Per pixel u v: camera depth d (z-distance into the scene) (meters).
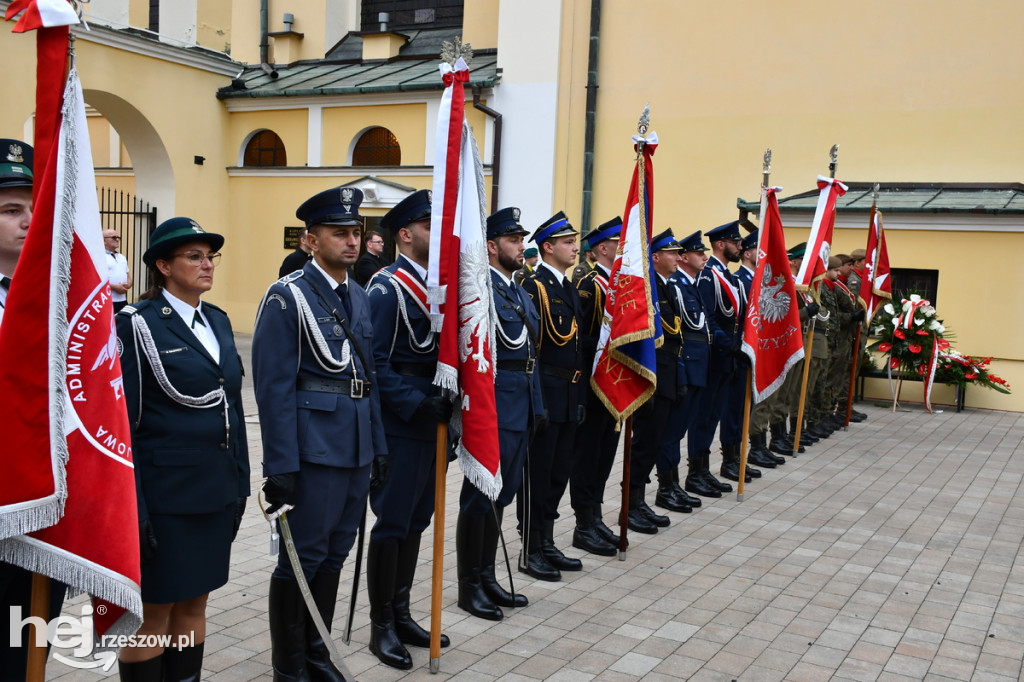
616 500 7.48
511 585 5.08
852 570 5.88
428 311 4.41
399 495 4.35
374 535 4.36
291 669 3.85
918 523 7.05
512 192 15.91
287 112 17.36
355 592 4.46
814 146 14.07
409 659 4.24
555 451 5.66
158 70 16.20
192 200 17.08
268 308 3.76
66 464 2.72
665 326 6.61
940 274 12.89
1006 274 12.58
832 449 9.89
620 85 15.22
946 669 4.43
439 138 4.07
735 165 14.53
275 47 19.50
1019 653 4.65
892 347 12.79
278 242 17.50
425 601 5.11
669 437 7.20
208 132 17.33
